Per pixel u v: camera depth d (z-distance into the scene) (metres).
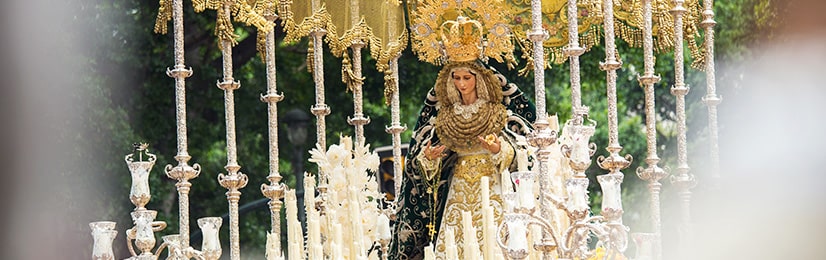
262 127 28.61
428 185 11.13
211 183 27.70
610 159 9.22
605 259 7.14
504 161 10.70
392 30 12.83
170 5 9.93
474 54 10.82
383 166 18.19
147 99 24.86
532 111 10.98
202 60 27.39
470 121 10.94
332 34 12.41
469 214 7.91
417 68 26.72
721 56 21.48
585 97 30.44
